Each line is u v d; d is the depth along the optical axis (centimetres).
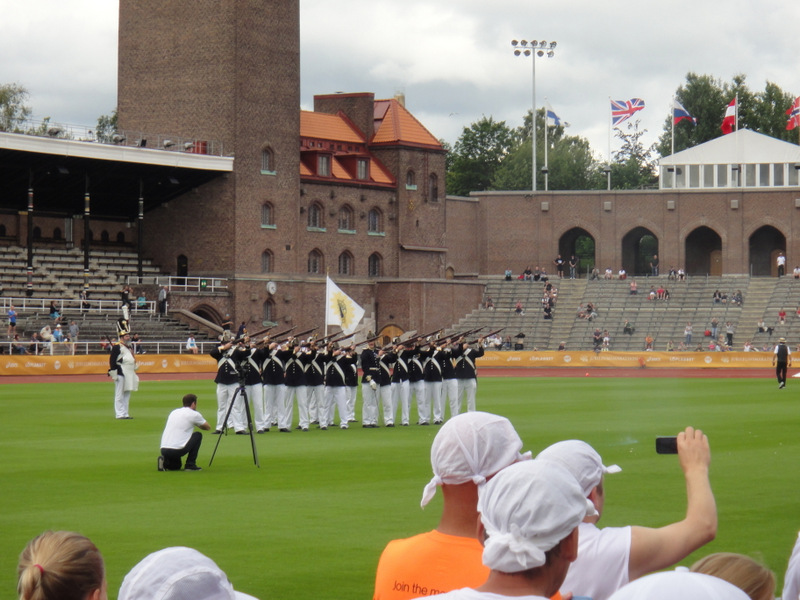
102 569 591
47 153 9019
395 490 2431
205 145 10225
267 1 10362
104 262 10194
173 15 10338
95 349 8819
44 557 577
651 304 11625
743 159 12556
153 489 2452
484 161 18338
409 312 11244
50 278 9675
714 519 750
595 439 3525
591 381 7481
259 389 3897
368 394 4228
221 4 10150
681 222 12450
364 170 11500
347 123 11838
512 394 6006
